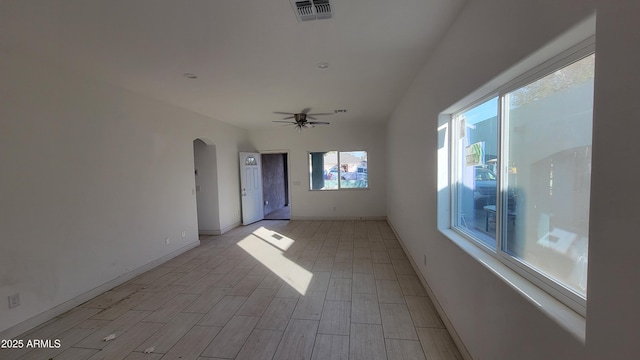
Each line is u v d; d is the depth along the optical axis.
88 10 1.88
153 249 4.12
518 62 1.29
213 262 4.32
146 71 3.05
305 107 5.01
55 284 2.76
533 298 1.22
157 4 1.82
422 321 2.55
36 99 2.64
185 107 4.83
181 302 3.00
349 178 7.51
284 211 9.62
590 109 1.06
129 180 3.71
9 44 2.36
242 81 3.46
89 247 3.13
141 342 2.32
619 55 0.76
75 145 3.00
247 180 7.23
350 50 2.62
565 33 0.99
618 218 0.77
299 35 2.30
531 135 1.44
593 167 0.87
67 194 2.91
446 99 2.33
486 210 1.99
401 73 3.29
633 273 0.73
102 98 3.34
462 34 1.96
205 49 2.54
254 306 2.89
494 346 1.56
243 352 2.16
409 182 4.05
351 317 2.64
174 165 4.65
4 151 2.39
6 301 2.39
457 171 2.55
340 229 6.46
